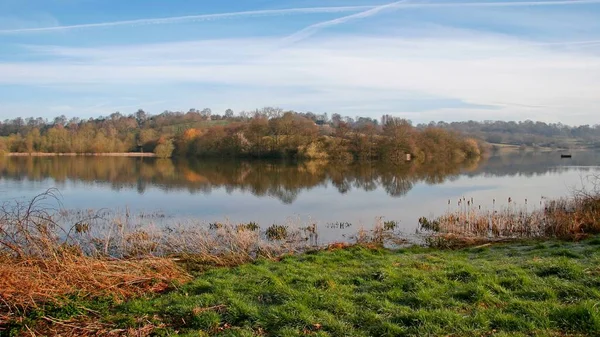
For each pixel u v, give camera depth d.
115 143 85.81
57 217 20.09
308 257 11.73
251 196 30.14
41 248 8.34
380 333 5.76
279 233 17.12
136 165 60.22
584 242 12.43
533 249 12.28
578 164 63.50
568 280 7.38
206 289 8.05
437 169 54.22
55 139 81.12
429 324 5.79
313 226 18.52
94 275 7.99
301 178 43.09
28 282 6.90
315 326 5.99
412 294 7.02
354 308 6.60
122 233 14.35
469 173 48.47
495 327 5.74
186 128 92.44
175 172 49.50
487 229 17.23
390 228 18.70
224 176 44.97
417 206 25.50
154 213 22.88
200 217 21.75
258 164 63.41
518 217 18.20
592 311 5.63
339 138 70.38
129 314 6.72
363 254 12.23
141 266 9.09
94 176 43.44
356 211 23.73
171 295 7.70
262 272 9.44
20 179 39.47
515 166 59.28
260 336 5.86
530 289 6.96
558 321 5.67
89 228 17.39
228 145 74.56
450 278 7.94
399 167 57.38
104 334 6.00
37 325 6.24
